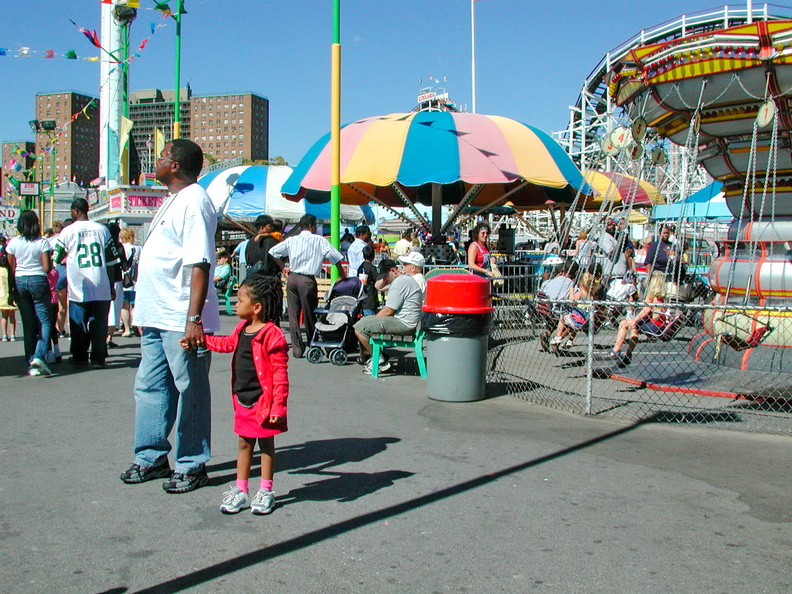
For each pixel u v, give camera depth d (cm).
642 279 1284
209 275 432
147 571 326
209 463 491
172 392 455
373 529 377
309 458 503
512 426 600
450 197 1764
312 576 323
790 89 696
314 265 961
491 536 369
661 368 828
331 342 922
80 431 567
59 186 5981
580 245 1312
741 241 811
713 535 373
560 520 392
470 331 688
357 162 1179
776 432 582
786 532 377
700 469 486
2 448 518
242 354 399
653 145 965
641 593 309
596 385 774
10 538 361
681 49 723
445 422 611
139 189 2702
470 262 1164
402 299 812
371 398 709
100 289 860
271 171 2089
